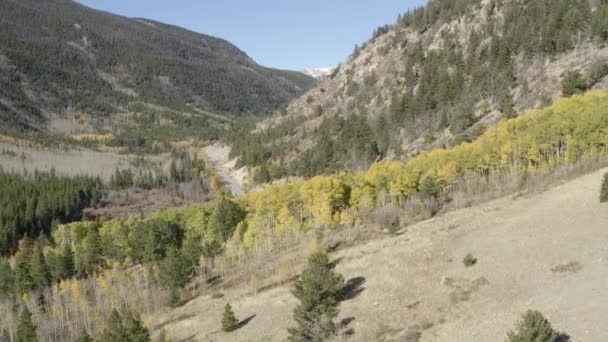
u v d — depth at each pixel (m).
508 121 106.94
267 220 110.88
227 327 58.97
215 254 103.00
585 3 160.38
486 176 103.88
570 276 43.25
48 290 100.44
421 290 51.78
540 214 62.47
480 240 60.38
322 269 51.19
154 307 84.75
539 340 29.27
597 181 67.69
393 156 164.75
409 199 101.69
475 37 196.62
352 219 94.38
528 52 157.50
